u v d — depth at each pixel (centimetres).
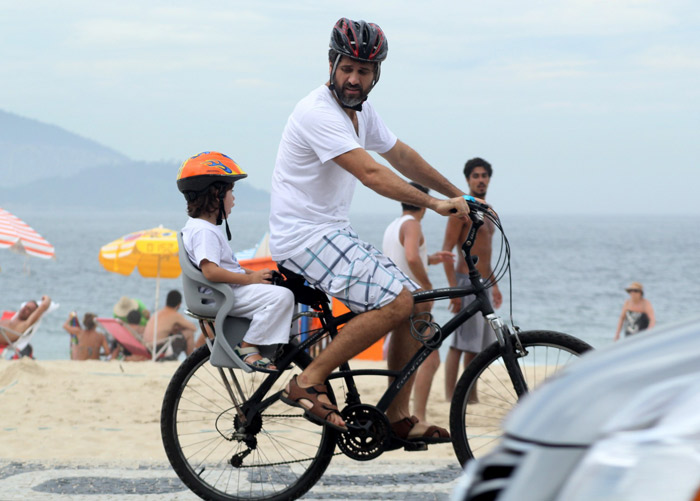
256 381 580
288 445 580
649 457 190
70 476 637
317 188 527
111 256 1761
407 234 862
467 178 941
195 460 593
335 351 517
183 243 535
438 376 1177
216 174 535
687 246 15888
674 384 204
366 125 558
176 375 566
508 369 527
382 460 690
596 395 212
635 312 2058
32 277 7400
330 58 521
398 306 512
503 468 217
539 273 8262
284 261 532
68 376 1130
